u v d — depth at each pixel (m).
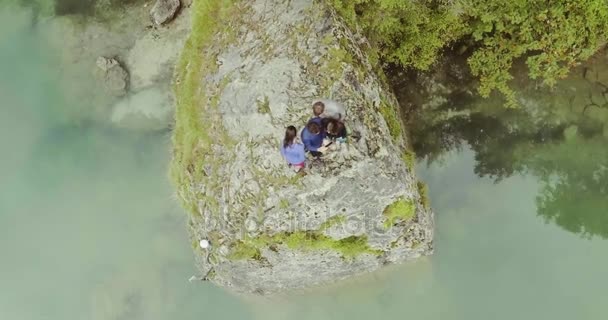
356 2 13.08
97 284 16.20
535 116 15.20
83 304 16.16
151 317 15.81
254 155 12.28
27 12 17.80
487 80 14.88
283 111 12.08
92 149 16.88
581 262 14.75
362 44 13.34
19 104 17.48
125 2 17.11
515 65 15.21
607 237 14.82
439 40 14.41
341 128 10.66
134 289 15.97
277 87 12.24
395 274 14.84
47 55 17.47
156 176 16.36
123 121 16.67
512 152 15.20
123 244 16.30
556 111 15.16
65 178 16.97
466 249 14.95
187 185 14.24
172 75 16.44
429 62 14.71
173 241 15.96
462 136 15.27
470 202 15.09
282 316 15.33
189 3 16.42
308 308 15.23
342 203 12.09
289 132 10.55
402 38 14.23
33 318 16.23
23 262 16.67
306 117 11.95
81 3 17.48
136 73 16.69
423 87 15.23
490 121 15.27
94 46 17.11
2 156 17.30
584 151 15.05
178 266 15.88
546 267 14.79
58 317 16.14
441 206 15.05
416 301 14.93
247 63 12.98
